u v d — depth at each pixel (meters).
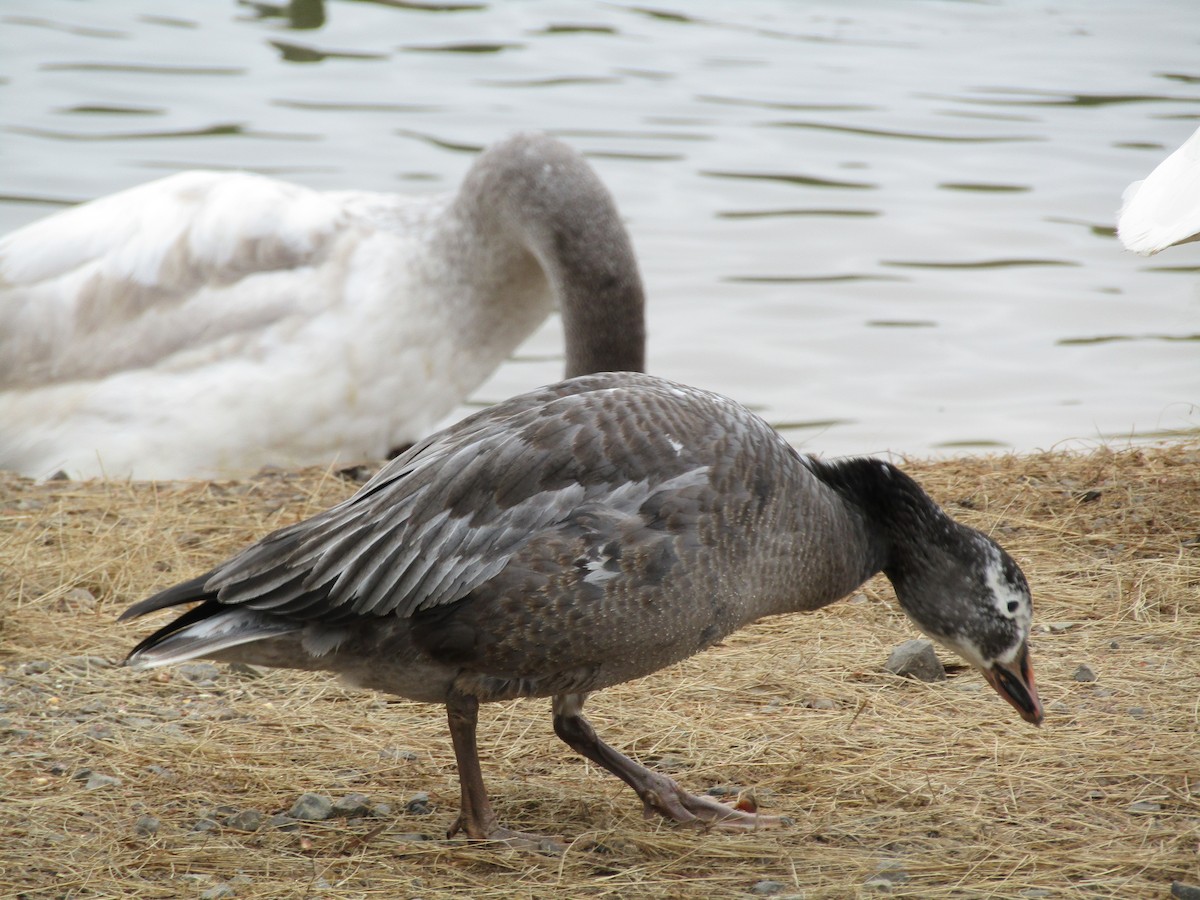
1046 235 20.97
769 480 7.39
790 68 28.05
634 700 9.01
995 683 7.90
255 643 7.14
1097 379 16.98
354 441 14.15
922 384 17.00
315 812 7.64
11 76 26.08
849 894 6.72
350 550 6.97
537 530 7.00
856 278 19.80
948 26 31.06
